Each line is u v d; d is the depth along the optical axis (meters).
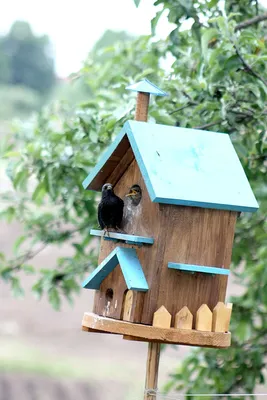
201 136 9.50
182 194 8.84
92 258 13.27
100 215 9.49
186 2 10.91
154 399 9.12
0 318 29.09
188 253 9.00
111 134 11.35
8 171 12.39
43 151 11.95
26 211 13.62
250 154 12.04
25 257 13.63
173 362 24.12
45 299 30.77
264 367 12.87
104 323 9.02
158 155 9.09
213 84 10.85
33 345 27.31
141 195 9.39
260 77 10.68
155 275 8.92
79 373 25.12
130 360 27.23
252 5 12.23
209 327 8.96
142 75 12.11
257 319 13.95
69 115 12.79
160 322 8.78
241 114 11.16
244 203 9.05
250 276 12.21
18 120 13.66
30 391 23.45
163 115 11.16
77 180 11.96
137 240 8.96
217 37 10.62
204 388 12.44
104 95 12.35
